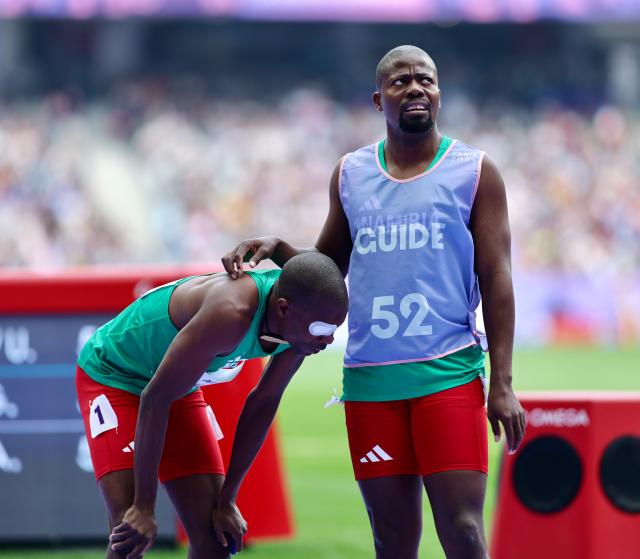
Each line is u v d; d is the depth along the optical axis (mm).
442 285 12594
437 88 12938
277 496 19562
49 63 99250
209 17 90750
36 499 18812
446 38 104250
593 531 15992
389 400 12711
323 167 87750
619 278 77250
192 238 81562
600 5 92188
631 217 82938
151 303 12633
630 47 102750
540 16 92188
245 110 94750
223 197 83812
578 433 16219
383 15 92250
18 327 18875
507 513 16531
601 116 96188
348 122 93625
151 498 11984
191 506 12930
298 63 103625
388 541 13000
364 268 12859
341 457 31062
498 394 12328
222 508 12938
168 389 11617
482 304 12758
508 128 93250
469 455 12375
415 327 12539
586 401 16234
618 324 76438
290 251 13422
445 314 12594
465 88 100000
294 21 102125
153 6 90125
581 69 103312
